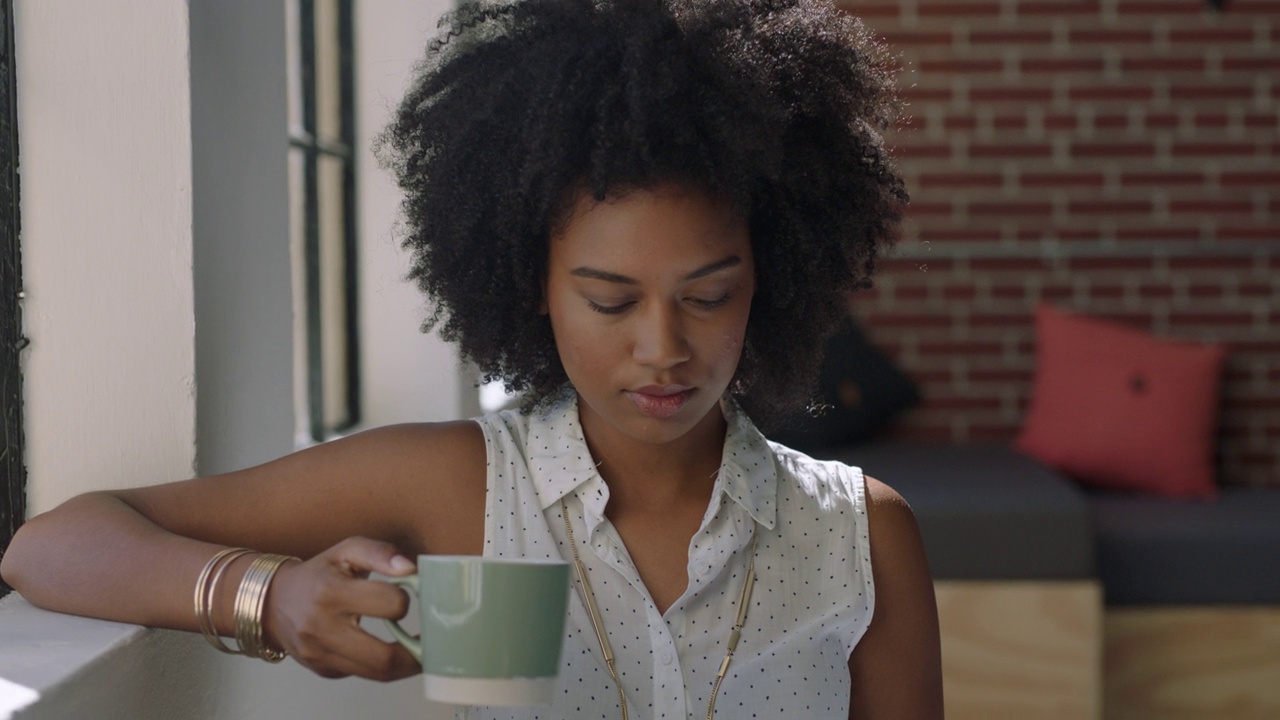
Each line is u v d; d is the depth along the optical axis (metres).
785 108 1.10
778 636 1.15
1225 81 4.16
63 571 1.00
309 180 2.22
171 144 1.20
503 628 0.79
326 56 2.36
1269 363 4.18
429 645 0.81
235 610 0.91
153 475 1.21
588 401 1.07
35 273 1.20
